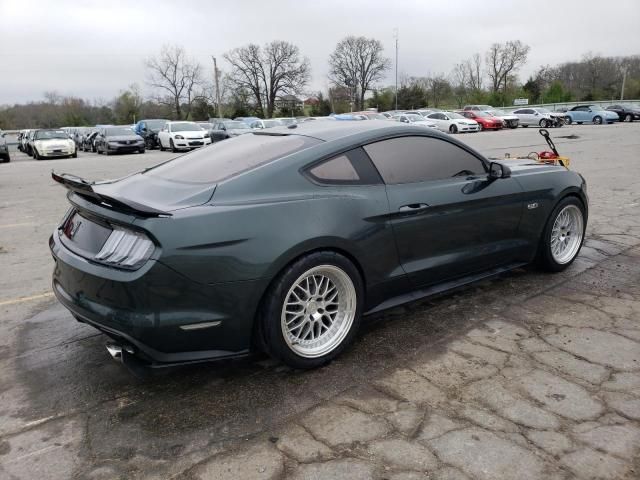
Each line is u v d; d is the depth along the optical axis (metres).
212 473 2.31
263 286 2.86
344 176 3.27
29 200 10.22
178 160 3.79
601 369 3.08
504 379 2.99
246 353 2.96
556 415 2.64
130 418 2.75
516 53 78.31
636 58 77.31
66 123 73.62
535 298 4.19
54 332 3.86
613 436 2.47
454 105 81.88
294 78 78.44
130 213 2.68
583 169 11.82
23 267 5.51
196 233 2.68
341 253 3.19
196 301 2.72
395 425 2.60
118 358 2.85
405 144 3.62
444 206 3.65
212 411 2.79
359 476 2.25
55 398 2.97
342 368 3.19
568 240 4.84
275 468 2.32
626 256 5.24
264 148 3.40
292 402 2.84
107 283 2.69
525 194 4.24
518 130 33.59
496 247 4.12
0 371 3.29
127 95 77.38
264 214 2.88
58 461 2.43
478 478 2.22
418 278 3.63
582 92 79.12
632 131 27.06
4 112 69.94
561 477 2.21
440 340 3.51
